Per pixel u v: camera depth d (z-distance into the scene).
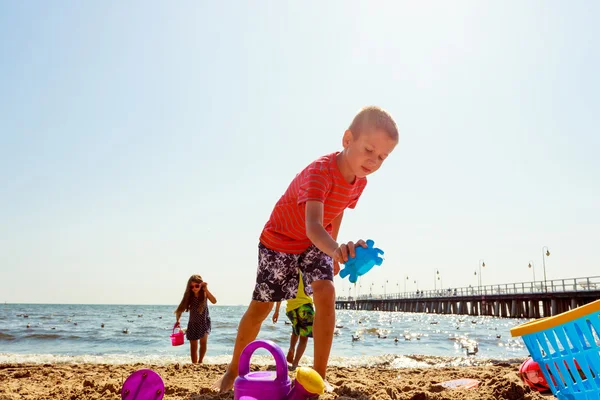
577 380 1.90
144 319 39.00
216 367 4.76
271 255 2.98
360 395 2.60
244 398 1.89
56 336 17.78
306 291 2.92
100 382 3.45
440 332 22.42
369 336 18.59
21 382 3.64
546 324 1.99
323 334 2.66
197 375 4.08
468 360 7.35
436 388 3.15
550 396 2.64
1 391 3.15
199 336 6.59
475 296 44.19
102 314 55.06
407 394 2.91
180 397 2.71
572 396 1.92
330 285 2.76
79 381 3.69
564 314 1.94
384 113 2.56
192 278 6.76
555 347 1.97
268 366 4.99
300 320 5.62
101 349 13.08
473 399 2.64
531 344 2.08
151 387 2.02
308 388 1.86
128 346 14.26
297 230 2.88
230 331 20.67
